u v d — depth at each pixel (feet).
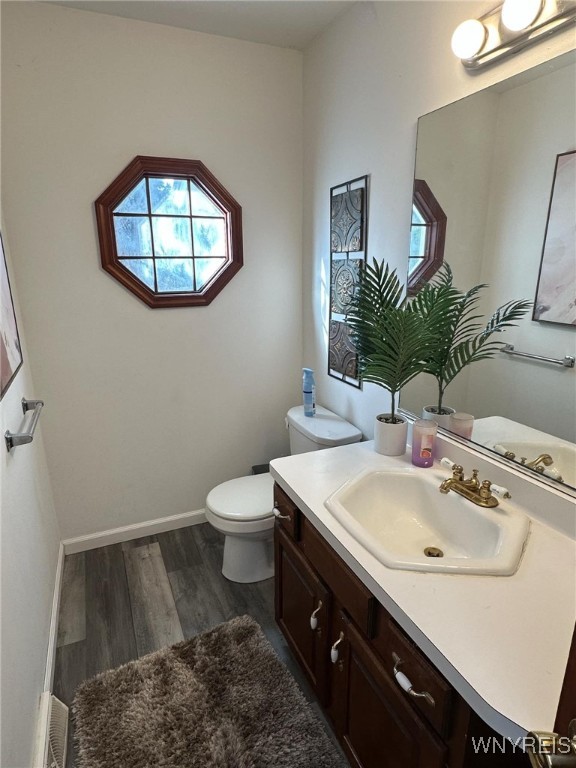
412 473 4.62
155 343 7.28
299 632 4.88
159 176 6.73
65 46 5.80
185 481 8.15
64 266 6.43
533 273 3.72
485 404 4.35
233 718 4.66
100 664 5.38
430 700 2.72
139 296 6.92
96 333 6.85
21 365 5.59
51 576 6.15
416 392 5.32
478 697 2.30
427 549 4.15
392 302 4.96
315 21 6.13
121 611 6.23
